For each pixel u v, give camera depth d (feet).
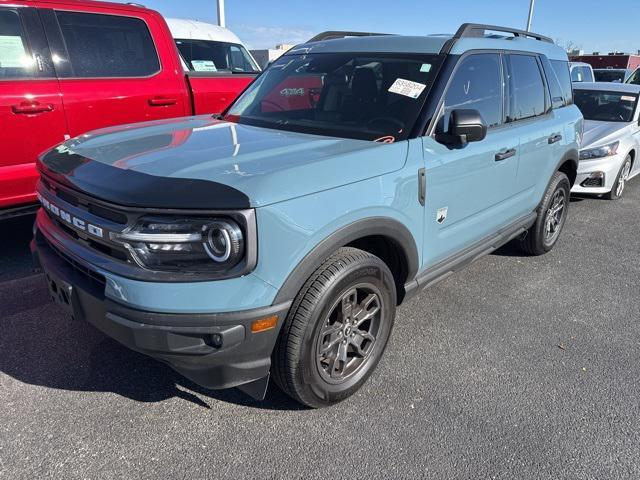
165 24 17.24
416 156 9.45
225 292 6.95
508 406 9.23
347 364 9.21
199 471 7.58
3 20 13.74
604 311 13.08
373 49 11.78
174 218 6.81
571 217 21.84
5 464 7.57
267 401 9.16
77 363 10.07
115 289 7.12
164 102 16.90
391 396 9.39
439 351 10.93
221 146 8.96
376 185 8.56
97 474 7.47
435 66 10.59
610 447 8.32
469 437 8.43
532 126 13.76
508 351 11.03
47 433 8.21
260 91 12.73
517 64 13.29
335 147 8.91
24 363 10.02
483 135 9.98
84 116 15.06
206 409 8.91
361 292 9.04
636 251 17.69
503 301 13.43
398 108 10.21
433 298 13.46
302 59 12.82
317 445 8.16
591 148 23.11
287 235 7.25
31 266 14.52
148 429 8.39
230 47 25.21
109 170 7.82
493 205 12.46
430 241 10.29
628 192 26.81
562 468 7.86
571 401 9.43
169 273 6.91
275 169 7.50
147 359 10.26
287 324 7.77
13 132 13.78
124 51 16.11
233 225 6.81
